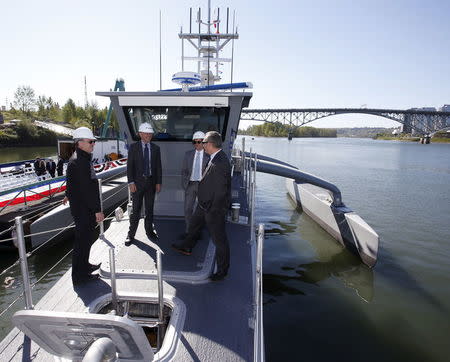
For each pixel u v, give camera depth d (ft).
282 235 43.86
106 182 48.01
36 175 52.60
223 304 11.66
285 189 80.18
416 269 34.09
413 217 55.06
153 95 17.98
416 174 114.52
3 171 53.83
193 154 16.92
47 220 32.32
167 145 20.01
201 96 17.97
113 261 11.00
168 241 17.01
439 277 32.22
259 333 9.92
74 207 12.17
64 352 7.46
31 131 221.46
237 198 27.22
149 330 11.75
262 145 329.52
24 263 10.27
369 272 32.99
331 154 213.66
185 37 38.58
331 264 34.68
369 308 25.96
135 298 11.82
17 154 160.76
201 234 17.57
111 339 6.81
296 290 28.81
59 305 11.34
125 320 6.15
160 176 16.96
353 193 76.59
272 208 59.06
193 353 9.30
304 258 36.14
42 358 8.88
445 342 21.84
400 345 21.42
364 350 20.71
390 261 36.17
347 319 24.32
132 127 19.53
